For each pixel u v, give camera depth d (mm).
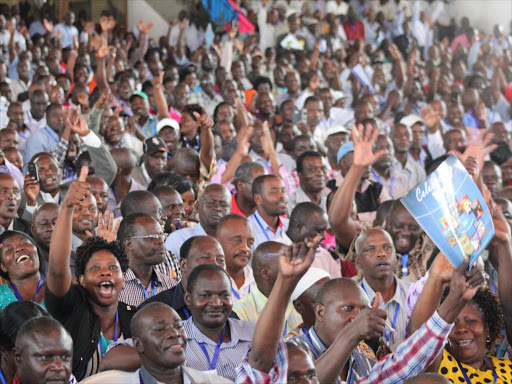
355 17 34812
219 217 10703
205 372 6992
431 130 19078
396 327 8453
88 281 7715
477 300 7742
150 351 6492
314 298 8000
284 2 34625
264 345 5980
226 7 32125
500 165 16766
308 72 25641
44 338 6250
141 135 17953
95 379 6516
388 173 15586
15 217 10828
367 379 6836
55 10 32969
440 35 35219
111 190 12984
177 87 21344
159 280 9406
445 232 6242
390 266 8594
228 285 7566
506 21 35156
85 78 22844
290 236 10594
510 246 8367
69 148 14195
